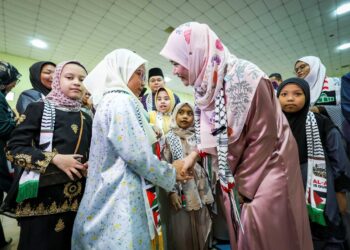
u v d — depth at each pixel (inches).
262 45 185.6
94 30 152.6
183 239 52.2
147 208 27.9
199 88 28.6
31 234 29.6
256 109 22.7
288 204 22.3
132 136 27.7
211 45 26.3
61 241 31.5
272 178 22.5
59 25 145.8
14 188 30.8
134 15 136.3
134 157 27.0
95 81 33.9
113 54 35.1
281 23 153.2
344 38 181.3
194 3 127.5
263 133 22.6
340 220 34.9
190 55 27.9
